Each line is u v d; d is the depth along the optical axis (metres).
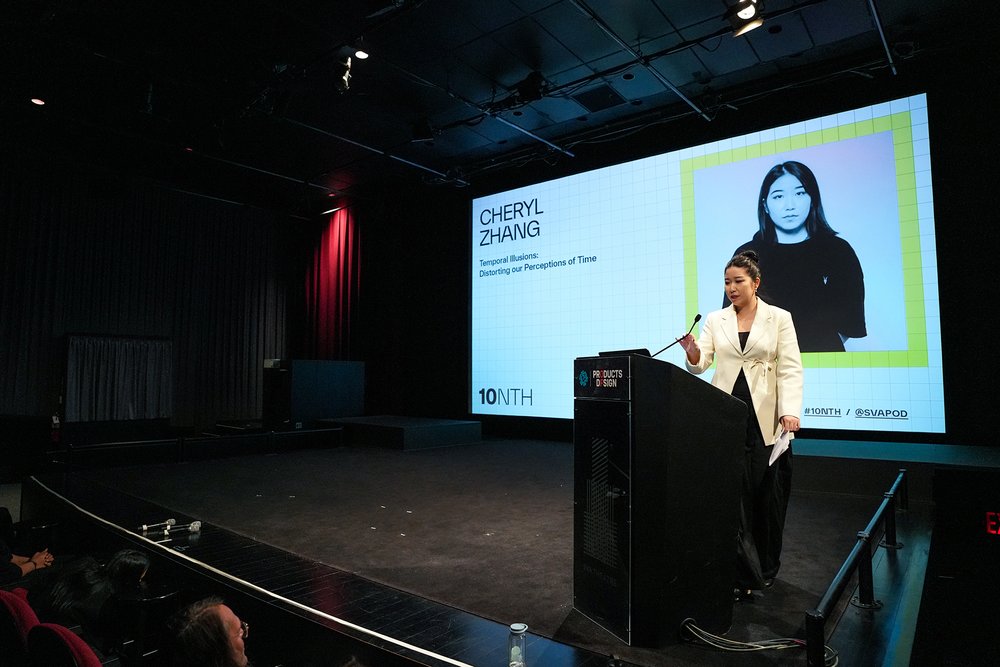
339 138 7.65
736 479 1.95
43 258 8.16
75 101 6.55
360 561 2.62
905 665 1.64
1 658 1.57
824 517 3.59
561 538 3.03
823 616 1.46
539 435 7.88
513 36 5.52
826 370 5.68
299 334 11.09
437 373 9.23
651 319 6.86
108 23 5.19
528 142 7.89
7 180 7.88
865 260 5.57
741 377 2.26
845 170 5.74
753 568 2.13
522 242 8.12
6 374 7.78
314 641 1.93
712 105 6.40
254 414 10.35
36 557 3.09
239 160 8.45
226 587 2.31
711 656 1.66
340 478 4.89
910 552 2.79
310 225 11.14
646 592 1.72
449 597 2.16
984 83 5.24
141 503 3.84
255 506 3.81
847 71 5.61
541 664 1.62
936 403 5.18
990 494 3.49
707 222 6.52
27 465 6.50
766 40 5.51
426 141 7.84
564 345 7.60
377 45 5.63
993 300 5.08
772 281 6.03
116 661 2.17
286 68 5.88
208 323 9.84
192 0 4.91
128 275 8.94
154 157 8.40
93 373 8.47
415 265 9.65
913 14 5.07
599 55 5.85
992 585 2.75
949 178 5.33
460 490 4.37
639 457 1.73
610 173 7.29
